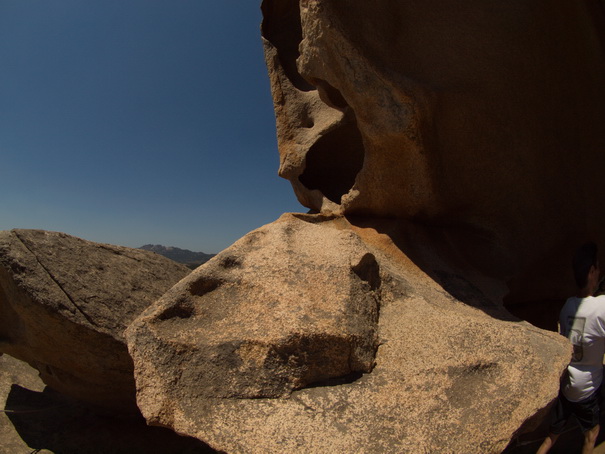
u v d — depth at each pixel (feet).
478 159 9.76
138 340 6.47
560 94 9.86
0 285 11.20
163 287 13.26
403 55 8.96
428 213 10.21
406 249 9.78
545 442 8.55
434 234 10.60
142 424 12.81
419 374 6.25
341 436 5.38
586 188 10.59
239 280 7.39
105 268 12.19
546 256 10.88
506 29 9.07
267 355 6.12
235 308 6.98
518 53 9.22
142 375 6.20
